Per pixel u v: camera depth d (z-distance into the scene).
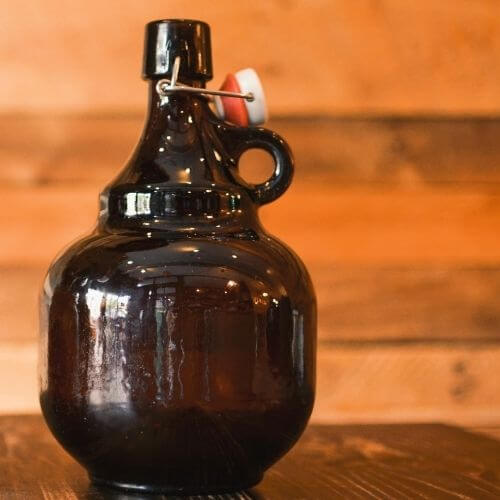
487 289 1.39
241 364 0.80
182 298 0.79
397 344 1.38
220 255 0.81
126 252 0.81
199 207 0.83
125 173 0.85
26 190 1.34
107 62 1.35
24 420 1.15
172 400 0.80
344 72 1.37
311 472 0.93
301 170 1.37
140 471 0.82
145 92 1.35
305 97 1.37
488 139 1.39
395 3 1.38
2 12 1.34
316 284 1.37
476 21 1.39
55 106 1.34
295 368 0.83
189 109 0.85
